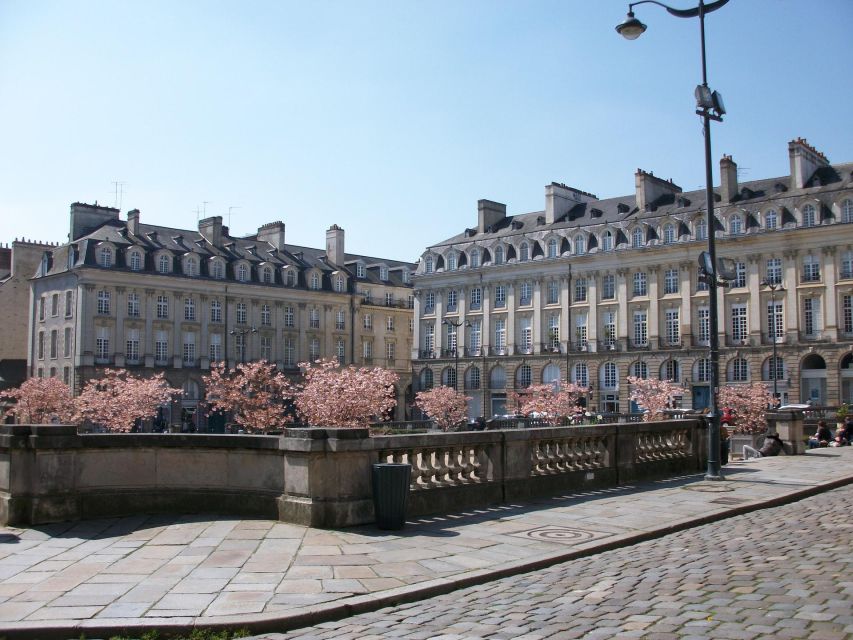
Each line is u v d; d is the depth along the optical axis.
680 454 20.64
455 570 9.41
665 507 14.40
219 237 81.19
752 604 7.84
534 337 79.25
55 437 12.08
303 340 85.06
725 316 68.19
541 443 15.99
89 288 70.62
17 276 81.19
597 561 10.25
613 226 74.31
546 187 81.00
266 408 54.31
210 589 8.49
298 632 7.45
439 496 13.39
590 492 16.48
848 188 62.56
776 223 65.69
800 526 12.77
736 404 42.69
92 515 12.34
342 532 11.49
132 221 75.31
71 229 75.19
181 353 75.81
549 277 78.50
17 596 8.23
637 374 72.62
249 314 81.06
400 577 9.05
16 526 11.81
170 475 12.82
